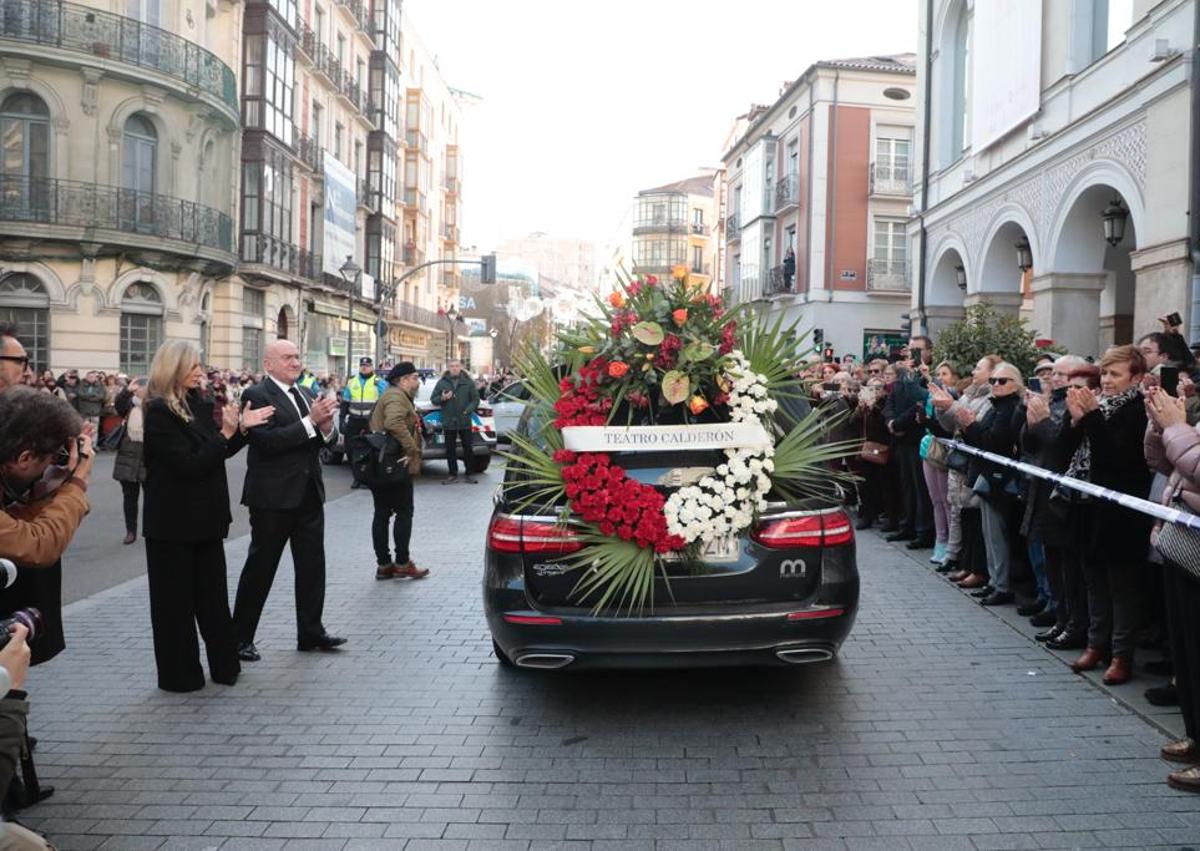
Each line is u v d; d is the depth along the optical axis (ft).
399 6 160.76
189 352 17.24
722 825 12.14
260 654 19.88
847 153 99.35
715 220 192.85
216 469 17.54
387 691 17.54
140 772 13.99
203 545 17.69
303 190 116.57
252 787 13.46
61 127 78.43
